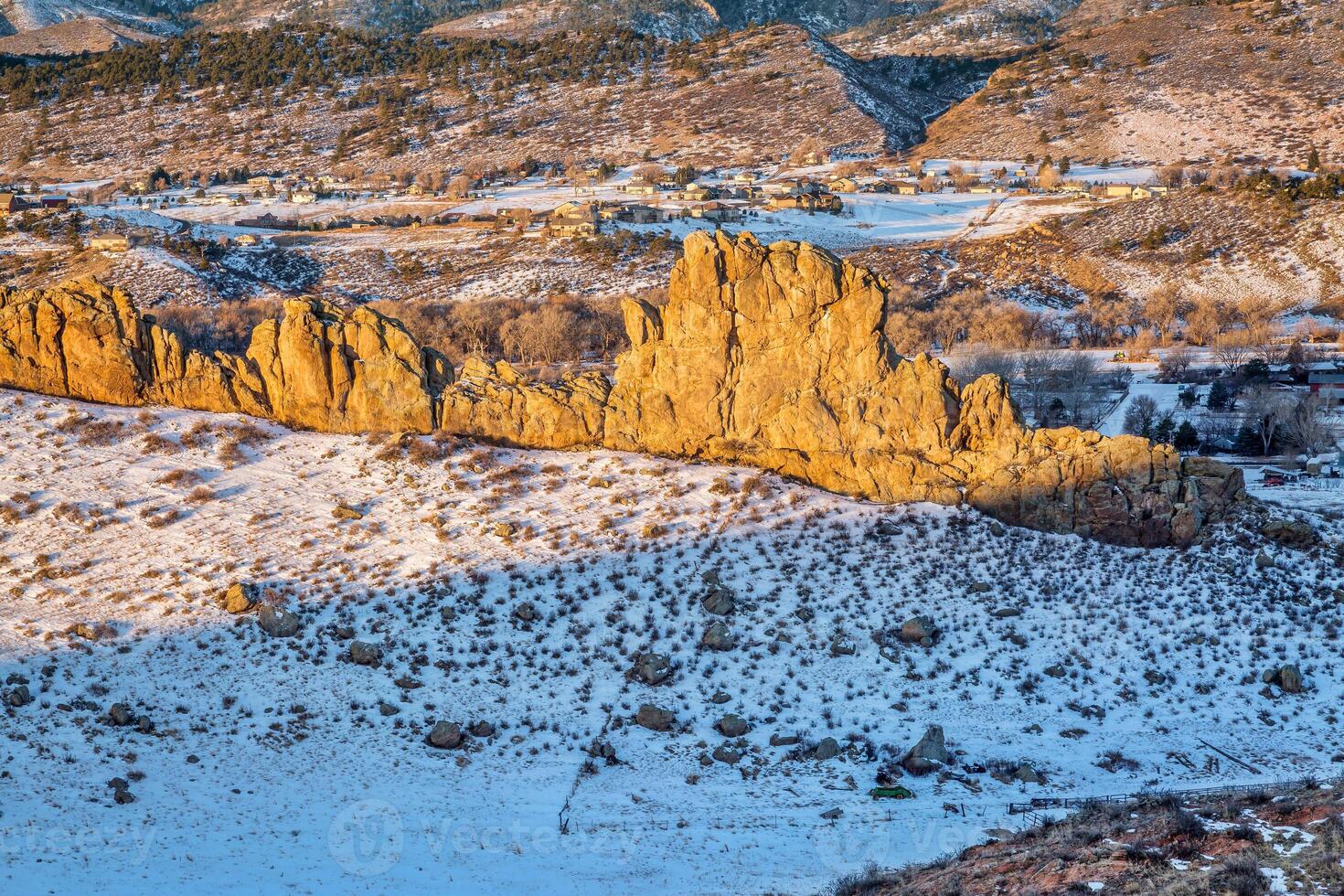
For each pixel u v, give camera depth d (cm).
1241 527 10150
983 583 9450
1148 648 8938
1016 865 6000
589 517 9875
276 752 7562
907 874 6206
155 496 9862
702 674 8538
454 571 9256
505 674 8425
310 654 8450
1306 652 8969
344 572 9206
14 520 9450
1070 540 9969
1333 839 5662
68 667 8131
